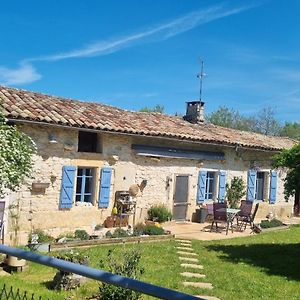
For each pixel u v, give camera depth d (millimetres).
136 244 11305
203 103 19906
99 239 11141
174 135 14656
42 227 11883
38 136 11758
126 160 14055
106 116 14203
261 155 19531
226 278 8297
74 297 6305
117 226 13750
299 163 10117
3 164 7625
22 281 7031
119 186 13883
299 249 11672
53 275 7664
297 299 7203
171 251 10656
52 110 12438
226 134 18906
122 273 6613
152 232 12852
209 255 10547
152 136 13961
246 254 10844
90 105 15508
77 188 13031
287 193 10359
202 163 16750
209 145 16844
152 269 8570
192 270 8812
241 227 15758
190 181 16344
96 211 13242
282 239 13547
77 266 2252
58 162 12227
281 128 43219
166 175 15422
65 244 10320
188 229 14672
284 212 20859
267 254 10922
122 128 13172
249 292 7477
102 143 13359
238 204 17781
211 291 7273
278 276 8758
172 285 7480
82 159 12812
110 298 5977
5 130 8023
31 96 13422
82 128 12109
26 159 8328
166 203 15469
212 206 16375
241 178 18406
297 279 8594
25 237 11445
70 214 12555
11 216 11156
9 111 10703
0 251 2654
